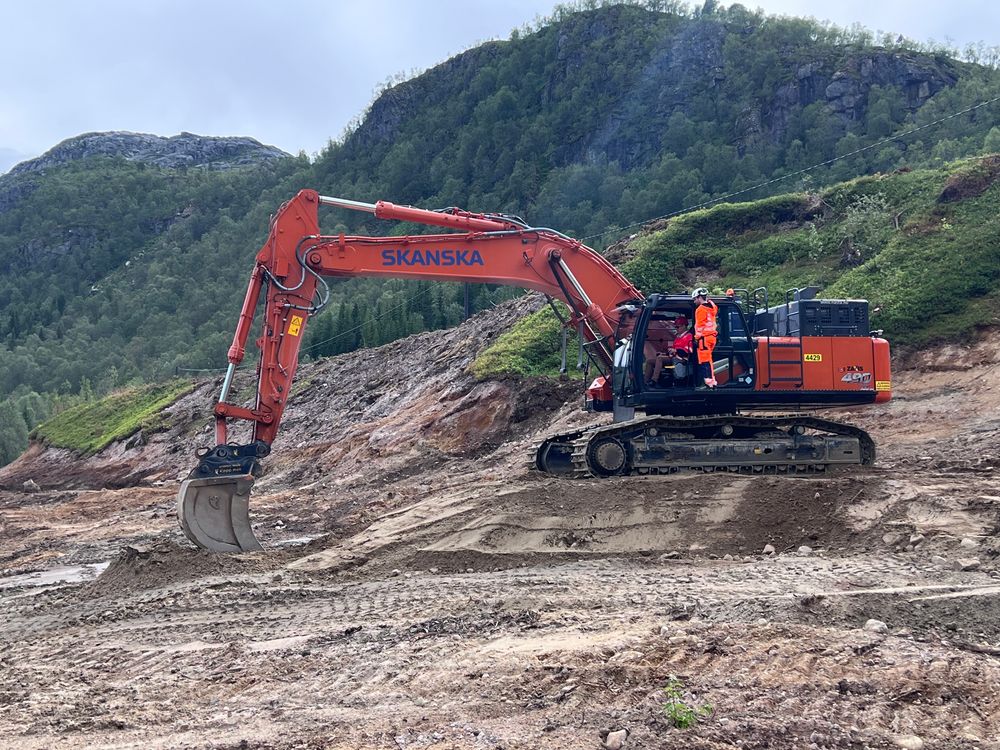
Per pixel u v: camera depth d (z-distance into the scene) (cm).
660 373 1519
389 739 646
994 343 2222
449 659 822
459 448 2722
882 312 2439
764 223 3444
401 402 3359
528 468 1697
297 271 1525
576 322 1653
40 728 725
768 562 1130
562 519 1335
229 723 710
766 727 622
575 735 630
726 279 3203
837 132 8912
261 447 1476
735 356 1502
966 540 1091
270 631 1027
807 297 1602
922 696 668
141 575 1362
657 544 1276
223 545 1446
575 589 1061
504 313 3588
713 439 1507
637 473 1482
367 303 8219
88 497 3631
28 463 5441
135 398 5591
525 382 2798
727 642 778
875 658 732
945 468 1584
